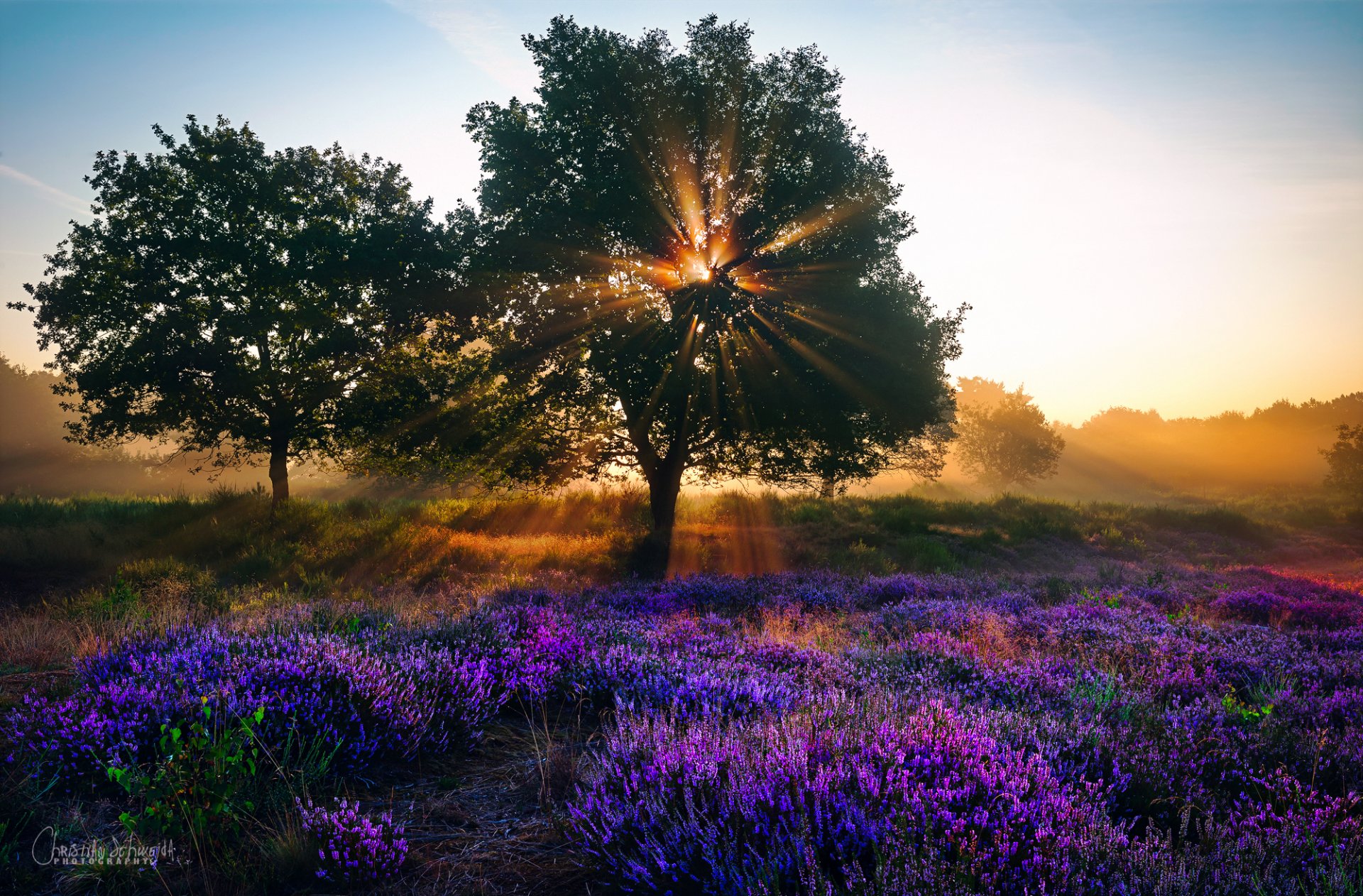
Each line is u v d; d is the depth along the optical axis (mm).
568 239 19891
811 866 2461
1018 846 2639
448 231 21391
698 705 4707
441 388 21906
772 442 20359
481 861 3127
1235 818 3264
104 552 16625
